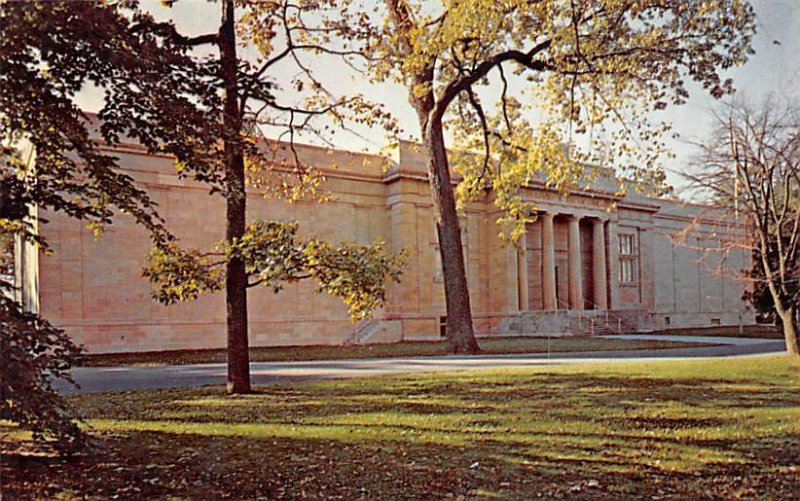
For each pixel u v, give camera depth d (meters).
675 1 18.33
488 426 9.63
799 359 19.56
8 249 27.17
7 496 6.13
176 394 13.40
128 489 6.50
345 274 11.89
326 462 7.58
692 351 25.27
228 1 12.95
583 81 22.20
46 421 7.43
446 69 23.45
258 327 33.25
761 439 8.69
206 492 6.45
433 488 6.57
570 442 8.53
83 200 9.65
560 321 39.66
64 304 27.56
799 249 22.33
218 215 31.89
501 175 26.20
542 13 18.06
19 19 6.82
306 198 35.34
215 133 9.52
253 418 10.48
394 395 12.88
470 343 24.70
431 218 39.31
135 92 8.64
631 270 49.84
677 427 9.47
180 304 30.81
